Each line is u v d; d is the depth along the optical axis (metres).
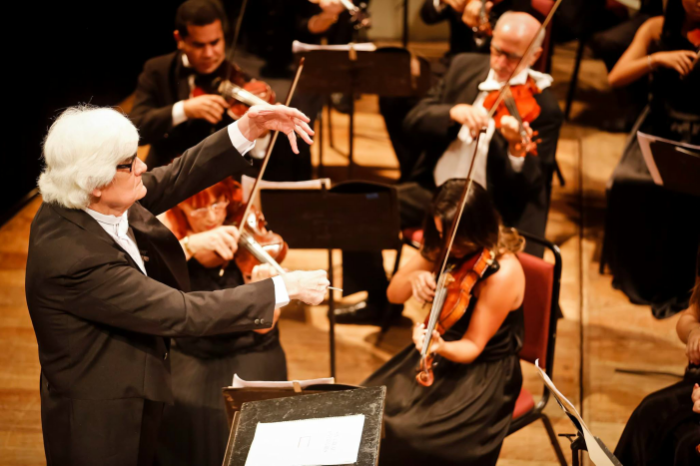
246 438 3.71
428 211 5.49
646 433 4.92
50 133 3.93
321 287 4.45
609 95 12.09
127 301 4.03
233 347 5.75
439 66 8.98
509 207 7.52
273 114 4.70
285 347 7.46
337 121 12.04
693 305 5.30
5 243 9.12
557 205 9.52
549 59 9.87
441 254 5.34
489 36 8.21
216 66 7.55
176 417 5.43
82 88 11.02
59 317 4.10
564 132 11.08
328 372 7.07
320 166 10.06
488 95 7.31
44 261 3.98
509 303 5.25
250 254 5.77
